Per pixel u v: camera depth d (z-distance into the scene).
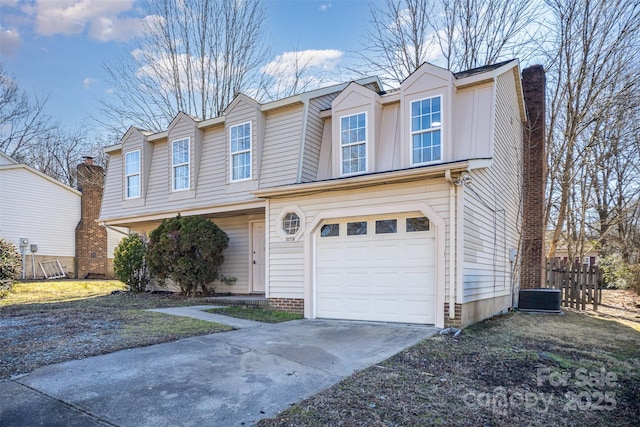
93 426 3.25
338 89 11.20
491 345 6.17
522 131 13.55
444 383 4.36
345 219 8.61
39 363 4.82
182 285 11.80
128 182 14.38
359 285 8.30
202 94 21.91
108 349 5.50
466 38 16.92
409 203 7.70
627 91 14.48
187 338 6.27
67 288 15.43
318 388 4.14
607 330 8.18
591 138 15.65
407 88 8.88
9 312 8.90
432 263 7.51
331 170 10.27
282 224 9.58
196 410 3.54
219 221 13.08
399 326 7.48
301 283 9.10
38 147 29.12
